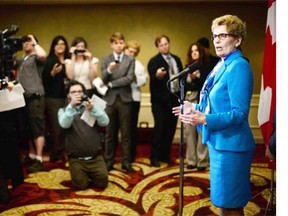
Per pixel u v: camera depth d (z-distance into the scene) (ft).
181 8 18.97
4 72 8.93
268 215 9.24
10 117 9.48
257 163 14.37
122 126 13.32
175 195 10.89
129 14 19.19
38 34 19.47
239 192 6.17
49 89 14.51
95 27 19.34
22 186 11.71
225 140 6.11
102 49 19.44
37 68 14.21
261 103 9.01
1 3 18.74
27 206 10.04
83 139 11.34
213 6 18.79
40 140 13.58
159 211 9.69
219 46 6.23
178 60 14.21
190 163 13.70
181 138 7.11
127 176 12.76
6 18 19.42
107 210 9.75
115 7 19.19
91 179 11.61
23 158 15.03
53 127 14.64
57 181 12.25
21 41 9.21
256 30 18.65
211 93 6.31
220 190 6.21
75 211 9.67
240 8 18.66
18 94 8.82
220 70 6.30
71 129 11.42
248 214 9.36
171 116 14.07
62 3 18.88
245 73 5.97
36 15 19.36
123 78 13.03
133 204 10.20
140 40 19.27
